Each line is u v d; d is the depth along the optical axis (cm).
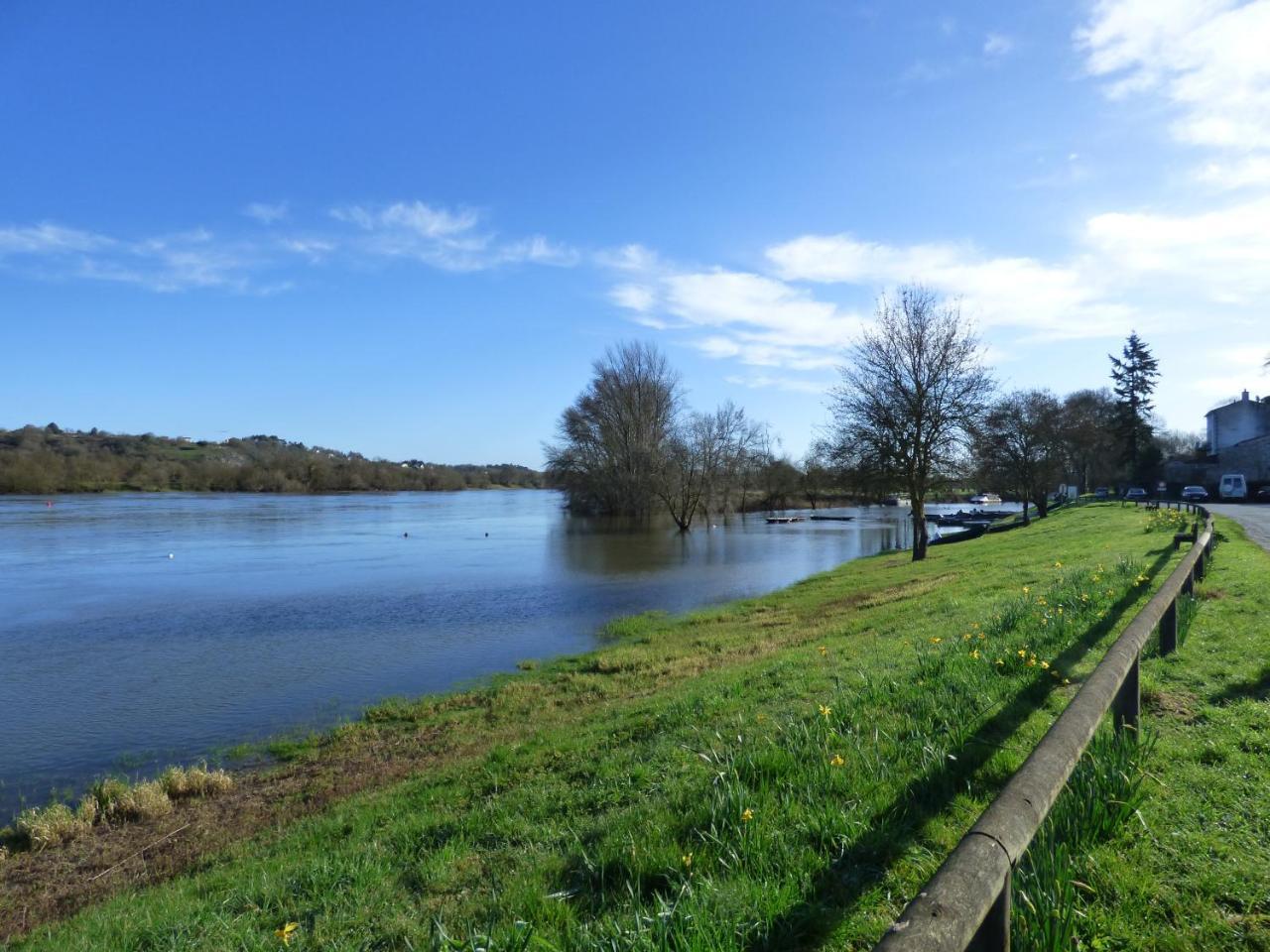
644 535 6088
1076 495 8100
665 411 7406
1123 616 930
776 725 683
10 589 3206
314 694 1627
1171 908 351
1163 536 2070
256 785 1115
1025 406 5950
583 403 7588
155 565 4034
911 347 3023
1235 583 1112
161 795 1050
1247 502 5228
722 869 427
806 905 373
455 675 1750
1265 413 7394
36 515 7956
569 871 480
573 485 7712
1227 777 472
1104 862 386
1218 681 656
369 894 529
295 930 490
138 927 582
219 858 816
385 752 1205
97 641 2180
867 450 3100
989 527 5462
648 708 1035
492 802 709
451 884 521
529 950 382
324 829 798
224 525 6988
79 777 1199
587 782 700
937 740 570
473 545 5122
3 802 1111
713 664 1485
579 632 2228
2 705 1566
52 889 828
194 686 1697
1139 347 7281
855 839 434
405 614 2562
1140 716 581
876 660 957
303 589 3159
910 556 3541
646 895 428
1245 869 374
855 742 588
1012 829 263
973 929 219
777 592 2798
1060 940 310
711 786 541
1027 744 554
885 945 207
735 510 9762
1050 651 797
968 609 1299
